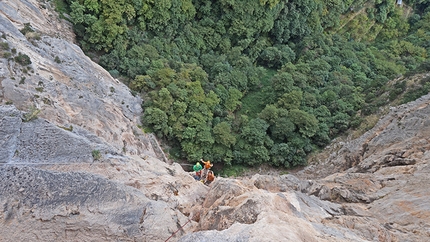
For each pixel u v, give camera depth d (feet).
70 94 61.21
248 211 33.22
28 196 32.73
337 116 106.22
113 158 46.21
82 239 32.86
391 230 37.58
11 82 48.55
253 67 128.06
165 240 34.60
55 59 68.64
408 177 49.49
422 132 66.54
